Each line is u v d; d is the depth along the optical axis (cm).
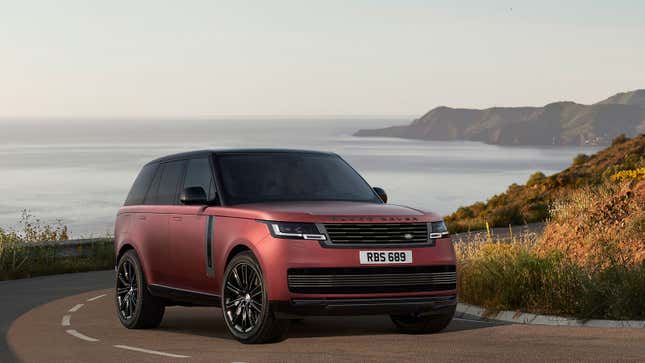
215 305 1057
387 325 1155
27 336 1161
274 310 939
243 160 1102
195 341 1054
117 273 1258
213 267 1032
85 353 983
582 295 1180
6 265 2359
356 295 930
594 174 5159
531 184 5922
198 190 1058
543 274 1261
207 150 1138
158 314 1197
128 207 1255
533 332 1049
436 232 983
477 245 1611
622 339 973
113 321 1324
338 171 1118
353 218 948
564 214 1700
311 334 1068
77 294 1789
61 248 2584
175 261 1116
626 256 1402
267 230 950
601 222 1579
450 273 979
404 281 949
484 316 1244
